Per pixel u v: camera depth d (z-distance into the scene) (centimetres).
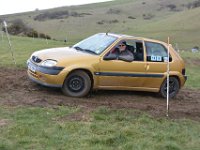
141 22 16525
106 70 1219
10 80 1333
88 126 941
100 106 1129
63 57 1188
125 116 1052
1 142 795
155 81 1306
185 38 11988
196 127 1052
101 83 1226
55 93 1217
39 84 1255
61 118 991
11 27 6225
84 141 847
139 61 1273
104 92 1315
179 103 1325
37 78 1187
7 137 834
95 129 929
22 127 887
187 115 1168
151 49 1305
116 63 1230
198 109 1258
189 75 2364
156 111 1152
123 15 17862
